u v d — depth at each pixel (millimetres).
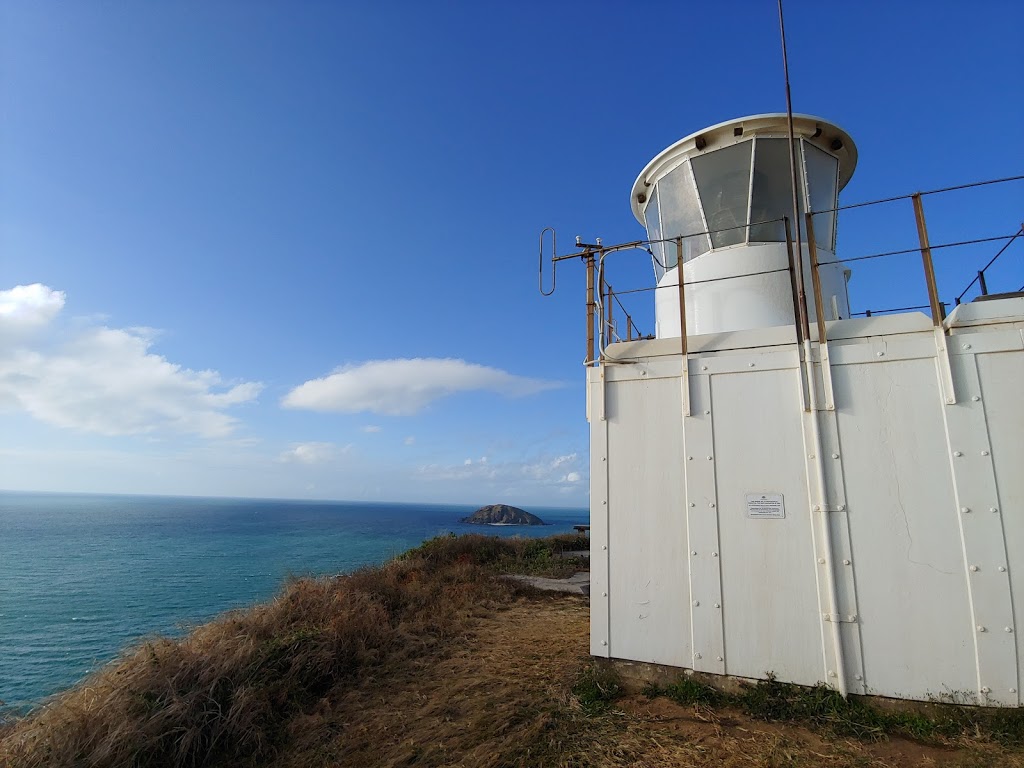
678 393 5375
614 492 5445
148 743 4488
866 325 4805
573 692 5258
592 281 6199
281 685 5754
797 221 5344
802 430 4840
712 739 4047
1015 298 4449
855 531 4504
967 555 4180
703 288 6945
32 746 4496
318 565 33812
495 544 20094
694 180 7422
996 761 3488
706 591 4910
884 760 3633
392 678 6422
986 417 4305
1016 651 3963
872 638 4320
